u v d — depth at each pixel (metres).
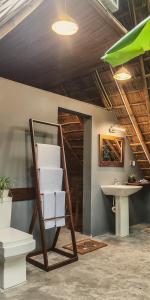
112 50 0.94
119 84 4.43
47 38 3.31
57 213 3.34
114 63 1.01
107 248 3.81
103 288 2.56
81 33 3.33
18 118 3.32
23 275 2.64
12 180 3.21
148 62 3.94
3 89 3.17
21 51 3.61
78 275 2.85
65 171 3.51
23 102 3.39
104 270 3.00
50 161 3.41
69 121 5.30
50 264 3.09
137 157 5.49
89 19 3.11
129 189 4.50
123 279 2.77
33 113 3.50
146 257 3.46
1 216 2.88
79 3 2.81
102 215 4.65
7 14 2.36
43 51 3.65
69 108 4.06
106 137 4.76
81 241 4.10
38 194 3.11
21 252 2.48
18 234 2.66
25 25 2.93
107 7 2.96
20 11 2.38
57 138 3.82
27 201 3.40
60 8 2.80
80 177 5.80
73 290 2.50
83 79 4.73
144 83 4.20
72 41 3.48
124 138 5.21
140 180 5.41
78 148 5.73
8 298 2.33
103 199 4.69
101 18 3.11
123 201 4.59
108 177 4.82
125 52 0.96
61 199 3.40
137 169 5.57
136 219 5.53
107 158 4.83
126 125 5.11
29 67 4.20
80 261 3.26
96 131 4.60
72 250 3.64
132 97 4.59
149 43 0.91
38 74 4.52
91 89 4.84
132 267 3.11
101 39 3.57
